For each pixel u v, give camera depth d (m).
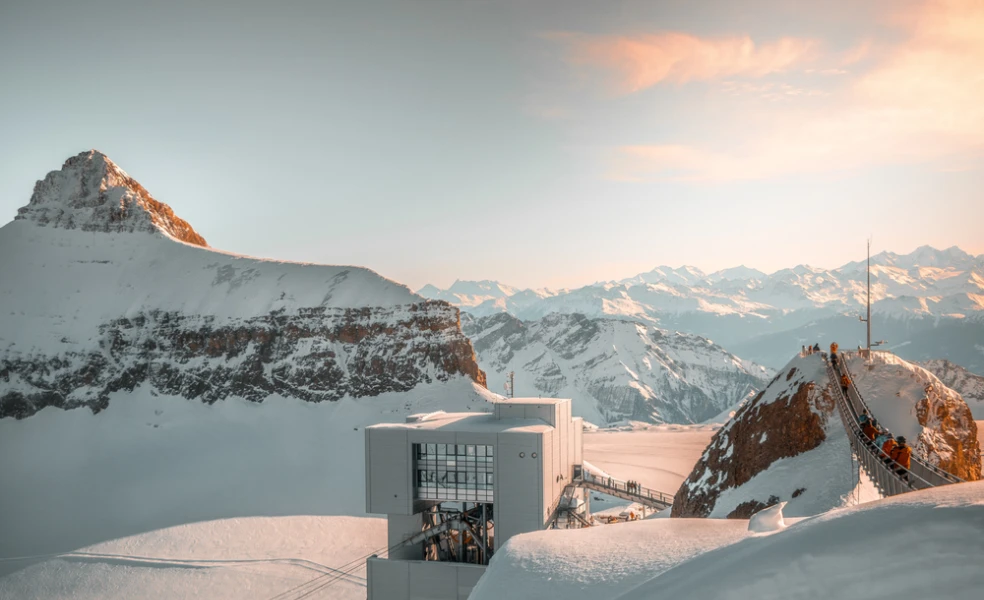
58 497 139.25
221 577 97.38
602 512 126.50
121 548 110.00
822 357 58.91
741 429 60.06
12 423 184.25
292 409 186.25
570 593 24.48
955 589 13.48
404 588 75.31
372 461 77.94
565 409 86.31
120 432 177.12
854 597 14.79
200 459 158.62
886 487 34.97
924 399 53.16
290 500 134.25
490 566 31.72
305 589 92.81
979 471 51.72
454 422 81.62
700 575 19.30
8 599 94.88
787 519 25.39
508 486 74.06
